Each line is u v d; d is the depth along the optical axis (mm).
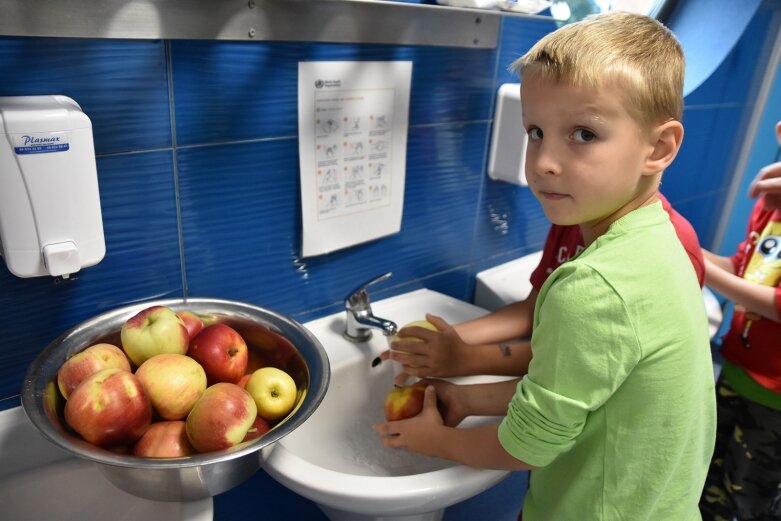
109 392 591
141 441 628
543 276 1085
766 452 1248
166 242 836
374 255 1122
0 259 703
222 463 596
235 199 884
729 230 2023
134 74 730
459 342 952
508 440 661
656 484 659
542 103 592
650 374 615
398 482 684
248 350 814
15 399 774
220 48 789
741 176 1928
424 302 1189
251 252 936
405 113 1037
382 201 1068
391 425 808
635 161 594
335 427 957
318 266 1038
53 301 761
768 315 1113
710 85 1611
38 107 621
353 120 968
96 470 729
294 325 788
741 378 1272
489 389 863
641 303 592
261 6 796
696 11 1232
